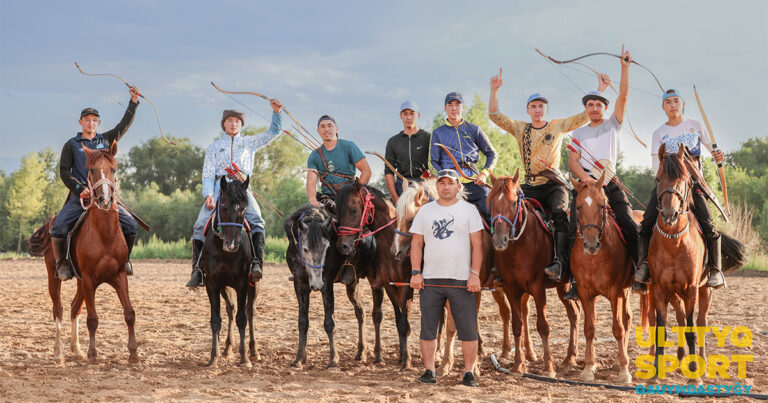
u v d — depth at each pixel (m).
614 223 7.39
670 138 7.82
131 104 8.77
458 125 8.82
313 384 6.99
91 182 7.70
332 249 8.09
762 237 35.00
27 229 60.47
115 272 8.08
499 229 6.77
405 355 7.89
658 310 7.12
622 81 7.80
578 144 7.71
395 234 7.45
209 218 8.34
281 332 11.12
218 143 8.94
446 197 6.76
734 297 15.64
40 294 17.23
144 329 11.34
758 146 74.25
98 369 7.81
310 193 8.67
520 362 7.55
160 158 98.81
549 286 8.03
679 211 6.75
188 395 6.47
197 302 15.59
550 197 8.07
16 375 7.38
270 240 36.12
